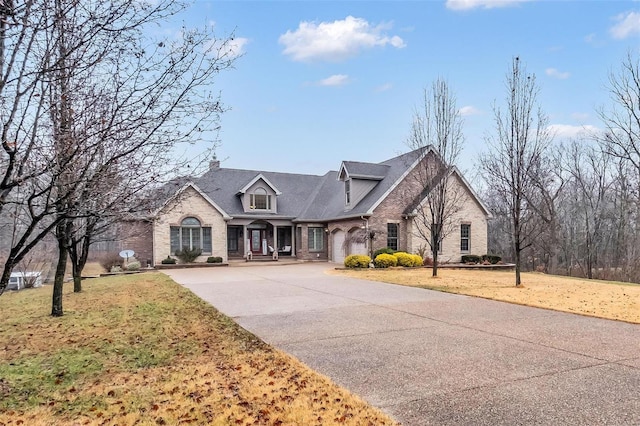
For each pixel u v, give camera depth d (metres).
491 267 23.05
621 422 3.74
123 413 4.01
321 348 6.31
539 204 31.89
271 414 3.95
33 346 6.61
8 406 4.22
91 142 4.35
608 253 31.92
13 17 3.38
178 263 23.45
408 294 12.02
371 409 4.04
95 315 9.13
